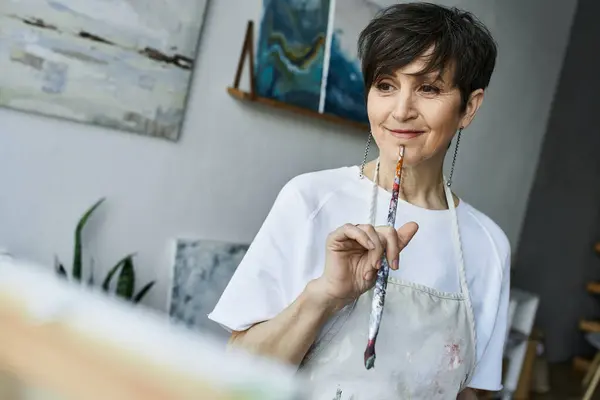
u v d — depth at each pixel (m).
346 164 2.51
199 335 0.14
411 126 0.86
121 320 0.14
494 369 1.02
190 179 2.04
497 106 3.33
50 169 1.73
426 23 0.82
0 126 1.63
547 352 4.28
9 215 1.68
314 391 0.83
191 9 1.90
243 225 2.23
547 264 4.15
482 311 1.00
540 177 3.88
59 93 1.69
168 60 1.88
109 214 1.87
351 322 0.85
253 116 2.16
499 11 3.14
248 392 0.14
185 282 2.05
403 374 0.85
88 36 1.71
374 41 0.85
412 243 0.95
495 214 3.55
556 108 3.86
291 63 2.20
